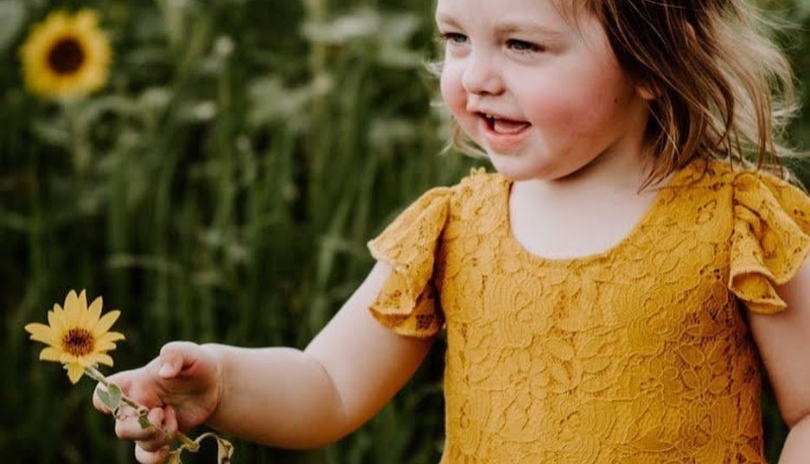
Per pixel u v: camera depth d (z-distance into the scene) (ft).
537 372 4.41
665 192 4.39
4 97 10.31
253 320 8.27
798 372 4.34
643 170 4.43
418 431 7.91
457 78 4.28
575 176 4.46
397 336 4.82
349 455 7.69
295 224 9.27
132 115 10.09
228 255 8.38
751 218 4.33
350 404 4.80
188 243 8.73
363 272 8.19
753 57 4.63
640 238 4.33
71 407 8.12
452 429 4.70
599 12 4.10
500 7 4.09
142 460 4.28
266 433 4.63
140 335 8.46
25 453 8.03
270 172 8.77
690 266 4.30
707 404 4.35
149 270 8.57
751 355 4.47
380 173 8.95
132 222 8.89
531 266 4.44
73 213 9.18
